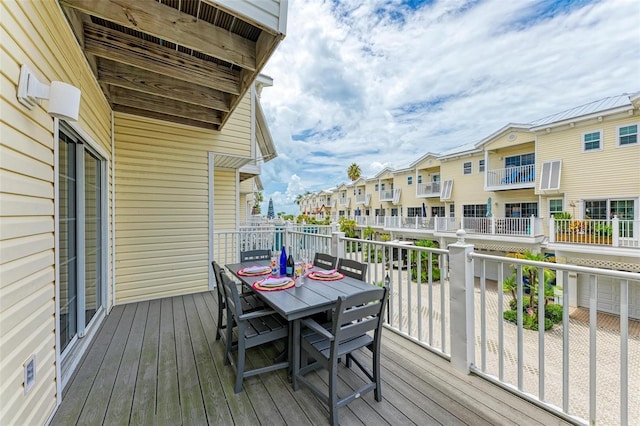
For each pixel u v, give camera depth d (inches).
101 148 126.3
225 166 242.2
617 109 310.7
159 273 163.8
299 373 77.2
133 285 156.6
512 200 444.8
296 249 215.6
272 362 91.4
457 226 469.4
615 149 320.2
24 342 55.9
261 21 88.3
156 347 102.0
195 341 107.0
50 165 69.7
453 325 85.7
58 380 70.6
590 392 58.6
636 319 275.7
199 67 120.6
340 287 90.1
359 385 78.2
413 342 101.9
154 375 84.0
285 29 93.7
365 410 68.1
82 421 65.4
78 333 101.8
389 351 96.2
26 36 58.8
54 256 71.0
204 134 181.2
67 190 95.3
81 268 103.1
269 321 89.7
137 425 64.2
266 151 339.0
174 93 135.6
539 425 62.1
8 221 51.4
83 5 79.0
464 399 71.6
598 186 332.2
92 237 122.7
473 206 498.9
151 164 163.3
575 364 184.2
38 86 60.7
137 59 108.2
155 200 164.1
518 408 67.8
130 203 156.8
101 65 119.4
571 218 341.1
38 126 63.8
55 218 72.2
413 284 370.6
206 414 67.6
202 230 178.4
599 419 133.7
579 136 345.7
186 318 131.3
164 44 113.4
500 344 75.7
